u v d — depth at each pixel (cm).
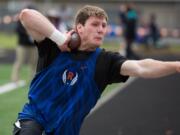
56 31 1043
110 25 8188
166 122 2166
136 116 2289
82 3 9175
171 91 3058
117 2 9000
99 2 9038
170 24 8875
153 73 982
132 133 1978
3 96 2948
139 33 7225
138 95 2894
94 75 1041
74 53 1054
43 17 1057
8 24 8512
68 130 1038
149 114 2341
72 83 1041
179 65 953
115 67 1040
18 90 3186
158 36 7375
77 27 1052
